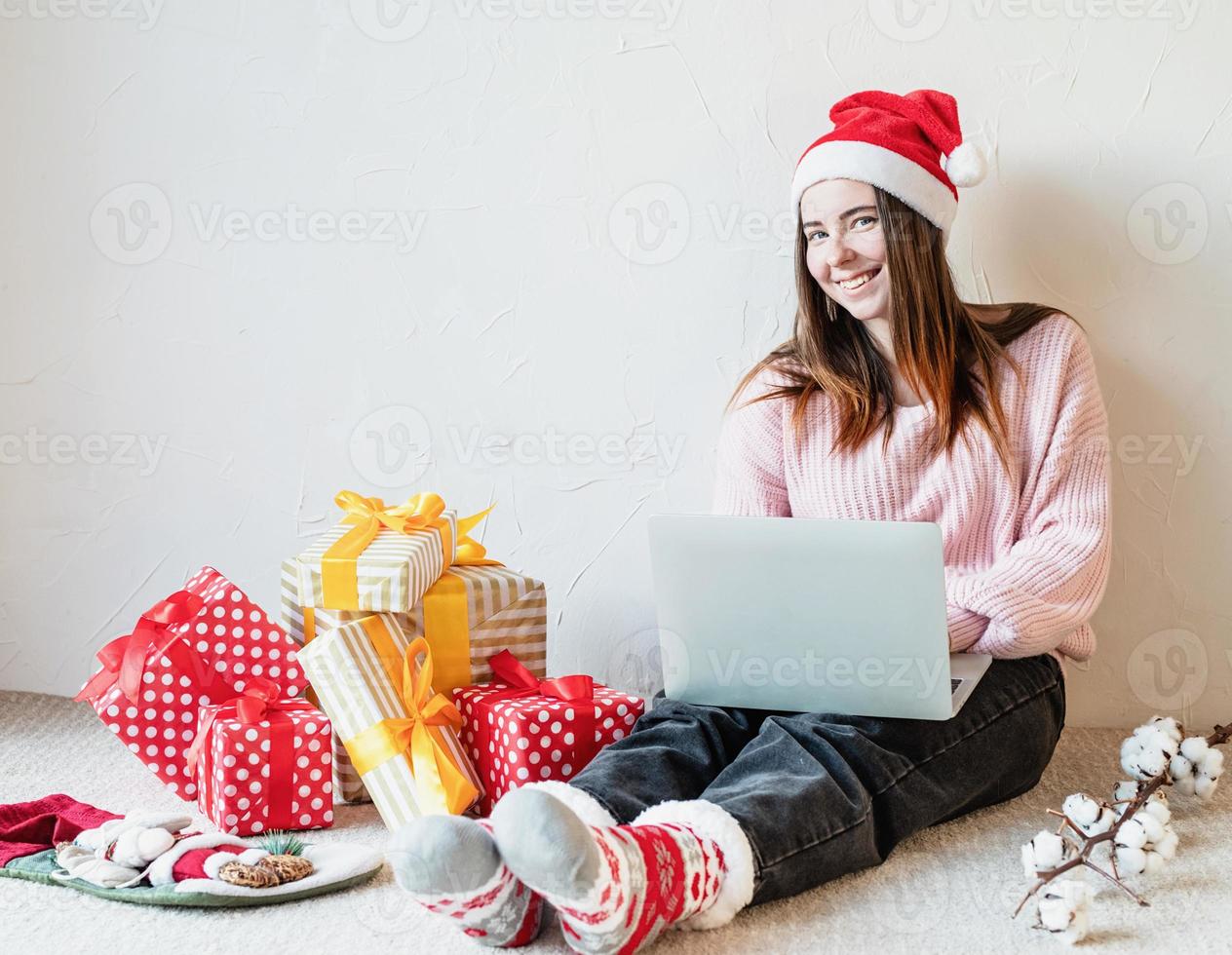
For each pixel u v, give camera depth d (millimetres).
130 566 2031
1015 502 1650
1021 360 1677
